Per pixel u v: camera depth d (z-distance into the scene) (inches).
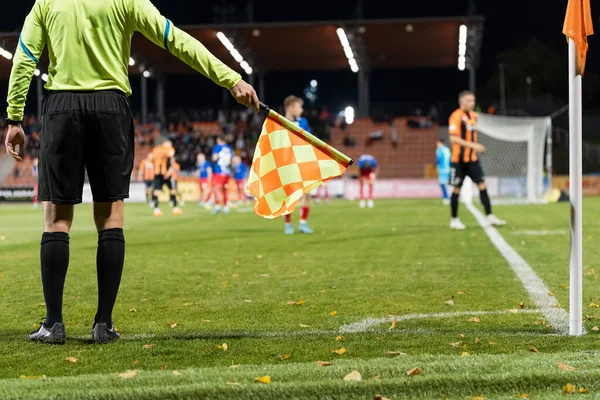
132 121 163.6
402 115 1769.2
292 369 125.9
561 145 1706.4
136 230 550.6
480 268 294.4
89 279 270.4
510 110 1943.9
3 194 1423.5
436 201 1178.0
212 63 158.6
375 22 1398.9
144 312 201.0
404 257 340.2
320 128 1712.6
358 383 115.9
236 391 113.2
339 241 434.0
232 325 180.7
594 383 118.1
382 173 1616.6
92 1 158.4
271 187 162.2
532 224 560.7
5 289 247.1
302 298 224.5
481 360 128.9
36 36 159.6
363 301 217.5
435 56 1676.9
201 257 350.3
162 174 787.4
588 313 191.9
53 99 157.1
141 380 120.2
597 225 542.3
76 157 157.3
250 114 1772.9
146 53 1622.8
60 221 161.9
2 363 141.2
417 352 145.4
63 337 158.9
